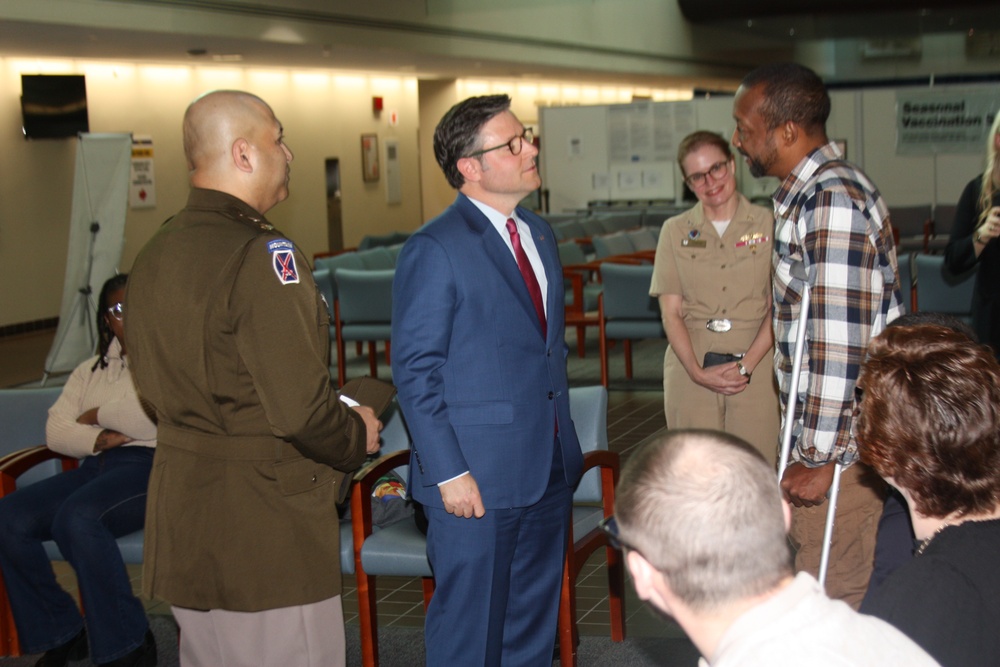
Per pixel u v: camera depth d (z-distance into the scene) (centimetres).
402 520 322
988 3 1756
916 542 154
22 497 327
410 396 242
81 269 777
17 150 1117
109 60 1195
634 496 113
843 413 220
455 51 1363
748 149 246
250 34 1056
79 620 332
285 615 231
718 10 1856
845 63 1845
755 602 110
